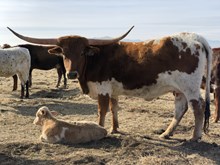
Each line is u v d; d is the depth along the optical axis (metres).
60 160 3.60
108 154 3.79
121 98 7.09
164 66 4.09
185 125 5.06
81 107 6.22
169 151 3.91
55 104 6.36
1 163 3.53
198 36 4.14
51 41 4.32
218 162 3.72
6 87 8.52
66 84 8.78
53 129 4.05
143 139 4.38
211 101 6.91
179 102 4.49
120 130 4.77
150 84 4.19
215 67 5.29
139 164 3.59
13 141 4.14
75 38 4.24
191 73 4.06
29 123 5.02
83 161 3.59
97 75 4.32
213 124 5.24
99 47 4.35
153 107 6.38
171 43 4.09
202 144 4.12
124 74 4.23
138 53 4.20
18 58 6.83
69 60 4.20
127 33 4.31
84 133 4.07
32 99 6.88
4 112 5.56
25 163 3.54
